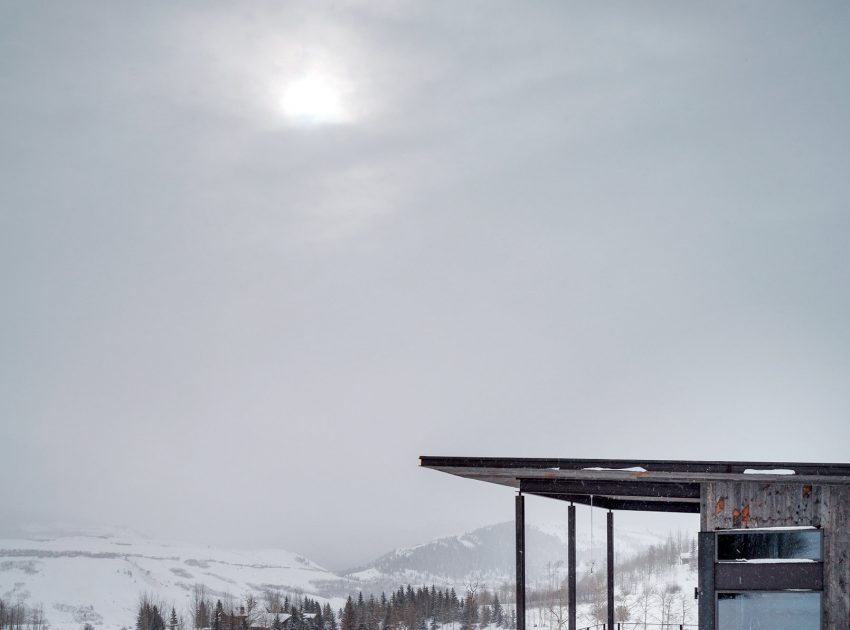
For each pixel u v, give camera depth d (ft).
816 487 72.59
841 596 70.49
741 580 73.72
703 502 75.87
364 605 561.84
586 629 115.65
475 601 529.04
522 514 82.23
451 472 78.89
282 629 581.94
